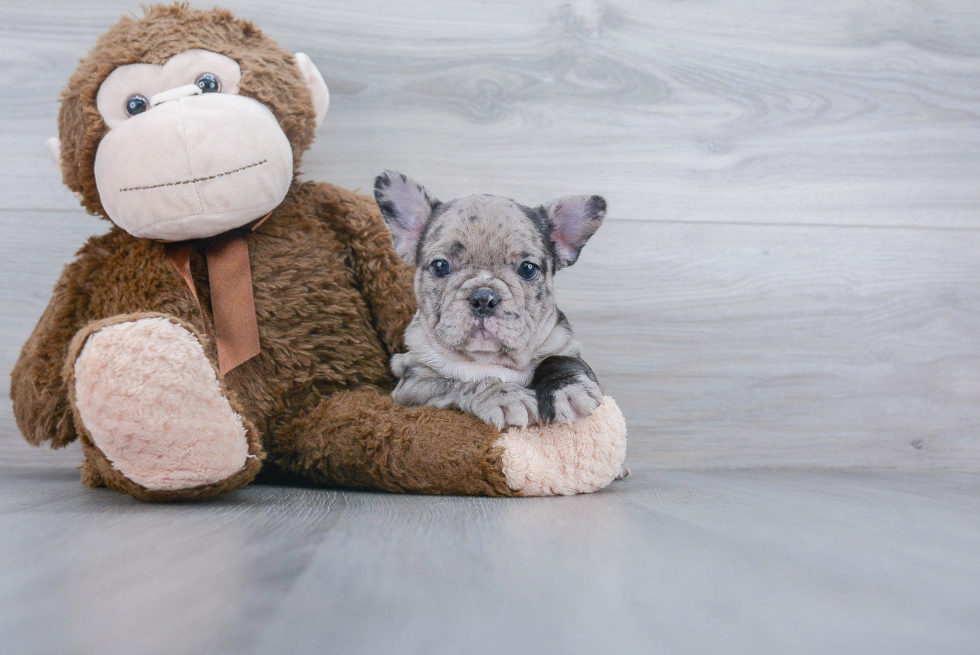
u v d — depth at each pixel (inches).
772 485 72.4
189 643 24.6
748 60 93.4
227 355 65.6
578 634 25.8
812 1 94.3
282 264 70.0
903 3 95.3
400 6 88.9
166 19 67.7
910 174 95.6
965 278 95.7
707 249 92.2
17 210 84.5
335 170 88.1
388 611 28.1
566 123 90.8
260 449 57.2
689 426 91.1
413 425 61.4
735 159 92.9
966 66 95.9
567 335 68.1
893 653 24.4
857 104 95.0
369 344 74.0
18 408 63.8
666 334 91.1
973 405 95.0
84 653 23.6
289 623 26.7
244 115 62.6
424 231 67.9
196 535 40.9
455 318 61.9
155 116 60.5
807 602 29.9
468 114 89.7
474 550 38.0
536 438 61.0
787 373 92.7
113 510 49.8
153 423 49.6
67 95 66.3
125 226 63.4
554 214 68.5
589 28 91.1
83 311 65.7
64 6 85.0
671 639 25.5
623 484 71.2
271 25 86.7
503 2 90.1
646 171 91.7
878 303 94.3
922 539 42.9
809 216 93.8
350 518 47.2
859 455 93.1
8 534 40.8
